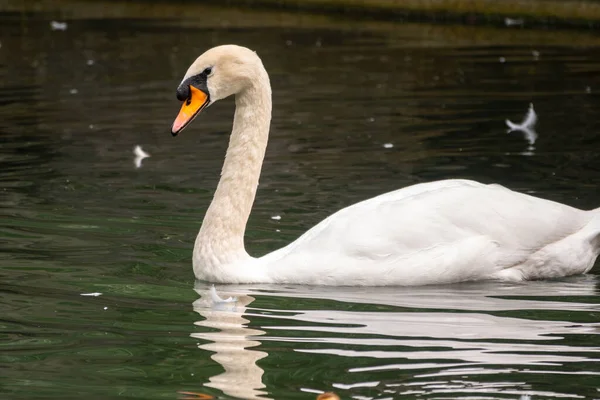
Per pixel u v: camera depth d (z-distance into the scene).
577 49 26.72
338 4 33.78
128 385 7.95
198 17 33.91
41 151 17.19
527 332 9.15
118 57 26.88
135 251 11.88
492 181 14.78
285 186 14.75
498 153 16.53
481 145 17.11
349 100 21.08
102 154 16.94
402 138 17.75
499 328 9.27
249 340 9.02
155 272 11.17
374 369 8.24
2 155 16.91
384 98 21.22
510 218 10.98
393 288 10.67
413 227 10.84
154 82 23.39
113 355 8.65
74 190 14.62
